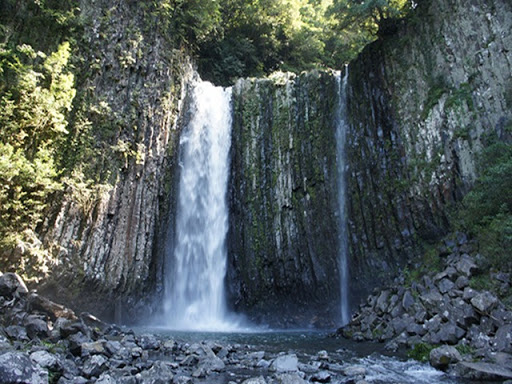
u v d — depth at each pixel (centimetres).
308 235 1773
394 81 1680
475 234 1160
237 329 1622
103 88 1650
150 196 1738
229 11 2767
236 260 1886
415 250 1484
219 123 2084
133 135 1714
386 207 1603
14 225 1224
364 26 1973
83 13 1642
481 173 1277
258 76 2750
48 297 1295
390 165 1623
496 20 1364
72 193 1412
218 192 1991
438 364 763
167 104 1902
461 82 1430
